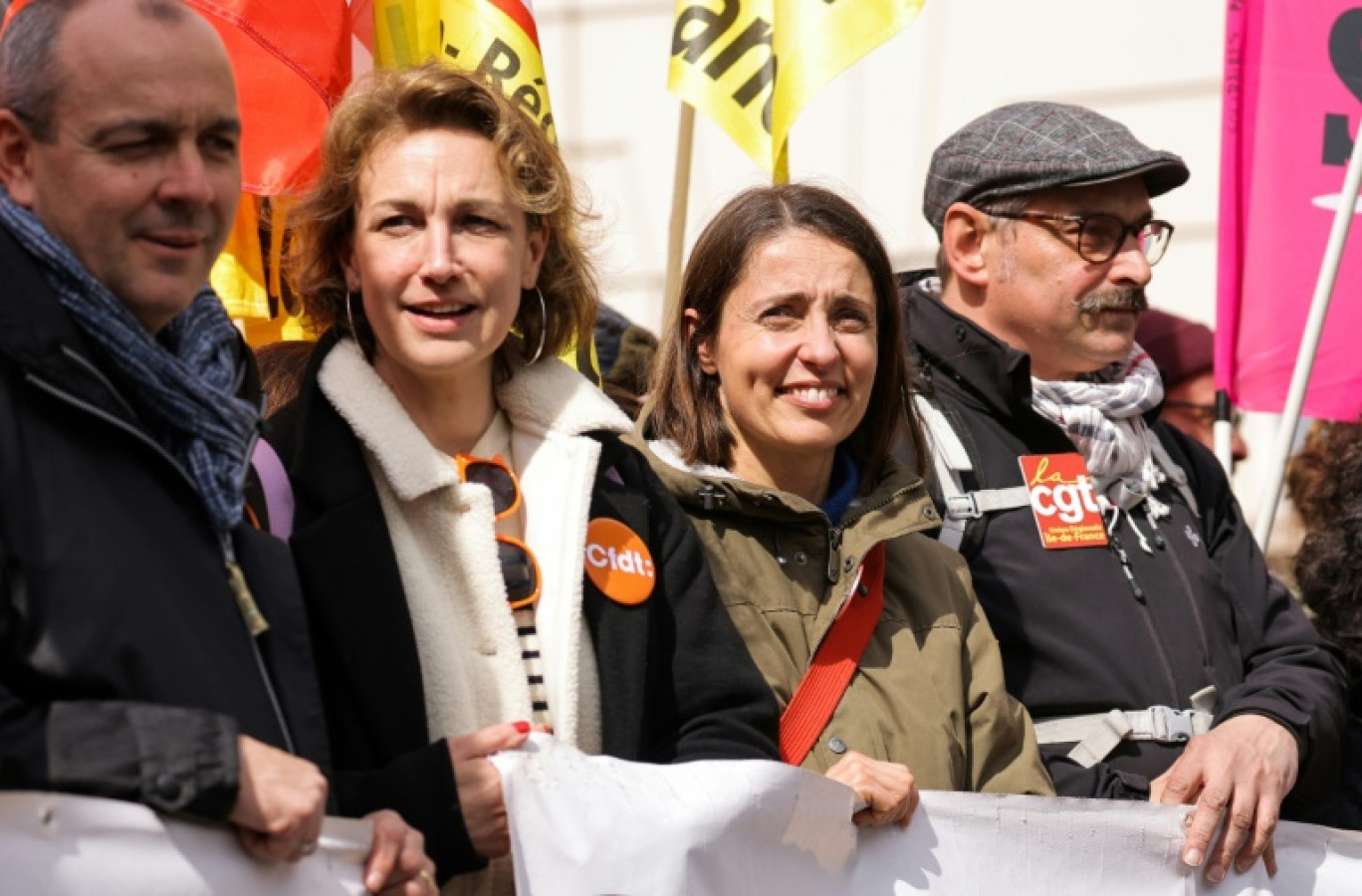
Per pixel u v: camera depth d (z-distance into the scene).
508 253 3.69
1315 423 6.57
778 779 3.56
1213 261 8.38
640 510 3.81
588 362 4.93
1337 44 6.01
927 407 4.84
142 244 2.96
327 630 3.44
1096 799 4.08
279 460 3.56
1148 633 4.69
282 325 4.93
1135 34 8.43
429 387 3.74
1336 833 4.39
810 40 5.13
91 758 2.67
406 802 3.24
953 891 3.89
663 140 8.54
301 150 4.59
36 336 2.78
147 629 2.79
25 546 2.73
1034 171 4.99
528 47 5.00
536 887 3.28
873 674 4.14
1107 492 4.89
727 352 4.33
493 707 3.51
